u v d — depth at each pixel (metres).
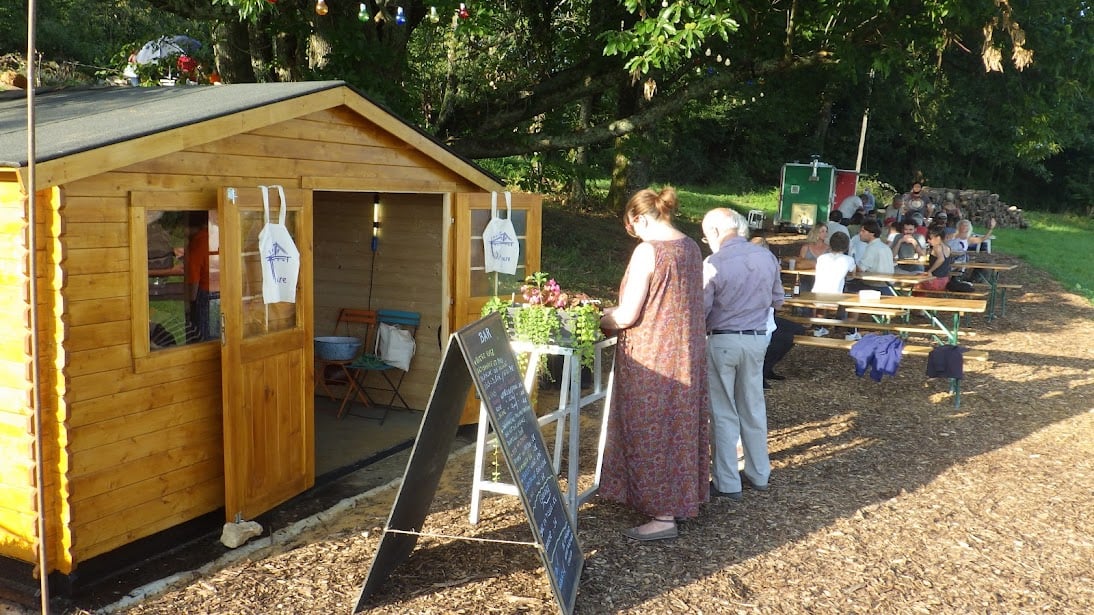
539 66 12.77
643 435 4.84
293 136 5.32
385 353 7.45
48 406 4.02
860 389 8.68
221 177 4.83
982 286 15.21
